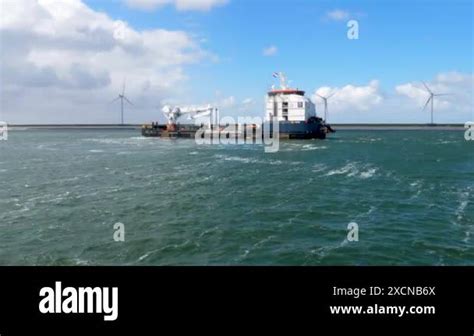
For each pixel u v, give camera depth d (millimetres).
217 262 22203
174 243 25156
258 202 35938
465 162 63031
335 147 96438
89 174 54312
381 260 22172
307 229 27719
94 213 32406
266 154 80375
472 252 22984
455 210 32062
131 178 50500
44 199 37688
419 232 26641
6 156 83250
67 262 22141
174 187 43781
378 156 73562
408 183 43938
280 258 22641
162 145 115938
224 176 51281
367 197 37156
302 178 48469
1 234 26859
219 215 31672
